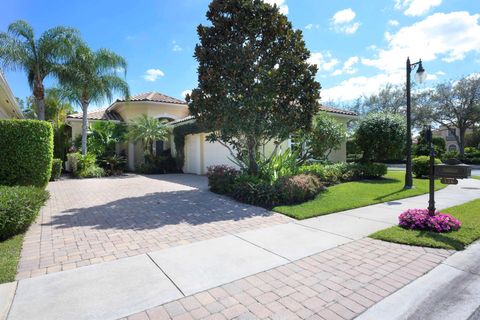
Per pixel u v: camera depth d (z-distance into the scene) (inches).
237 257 159.8
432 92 1295.5
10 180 321.7
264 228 217.8
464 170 195.3
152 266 147.3
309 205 290.7
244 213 267.7
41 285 126.3
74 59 612.1
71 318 101.9
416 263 150.7
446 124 1358.3
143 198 347.3
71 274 137.6
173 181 534.6
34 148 333.4
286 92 357.1
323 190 385.4
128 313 105.3
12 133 324.2
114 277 134.4
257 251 169.2
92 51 629.9
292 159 418.0
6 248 172.6
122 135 744.3
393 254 163.3
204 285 127.0
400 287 125.5
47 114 1034.1
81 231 209.9
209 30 357.7
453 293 121.3
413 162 574.6
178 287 125.0
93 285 126.4
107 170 669.9
